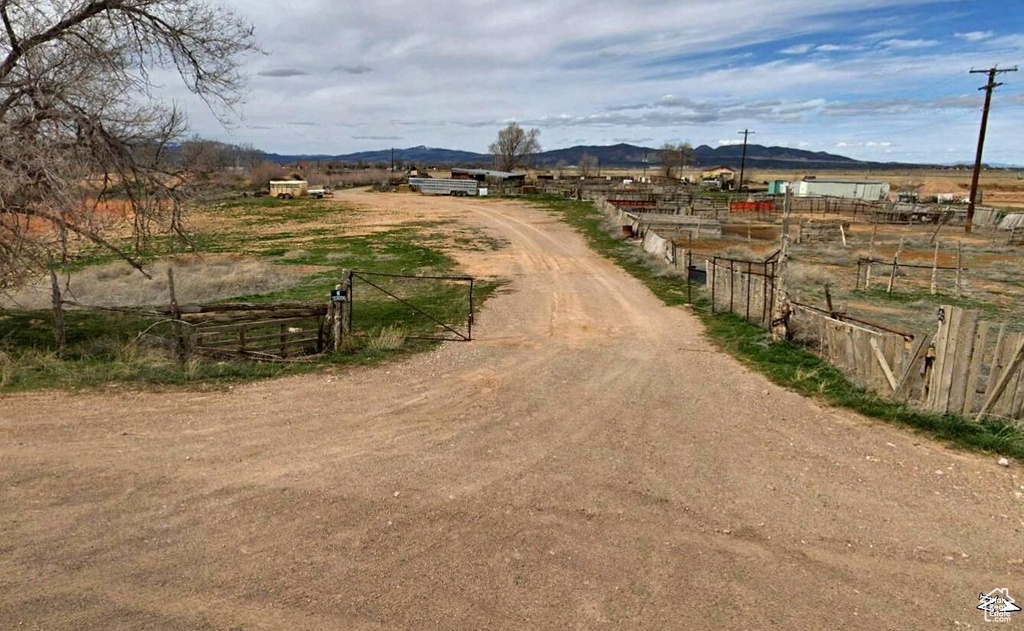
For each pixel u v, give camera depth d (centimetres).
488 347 1332
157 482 660
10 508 599
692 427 862
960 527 598
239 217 5597
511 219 5281
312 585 495
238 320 1180
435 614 464
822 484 688
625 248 3375
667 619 462
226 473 686
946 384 876
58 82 1180
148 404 895
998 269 2775
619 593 491
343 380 1052
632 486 677
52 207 1062
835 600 488
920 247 3566
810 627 455
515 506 627
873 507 637
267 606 470
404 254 3225
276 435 798
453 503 631
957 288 2181
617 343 1401
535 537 570
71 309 1708
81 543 545
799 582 510
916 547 563
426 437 808
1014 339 838
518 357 1249
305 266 2809
